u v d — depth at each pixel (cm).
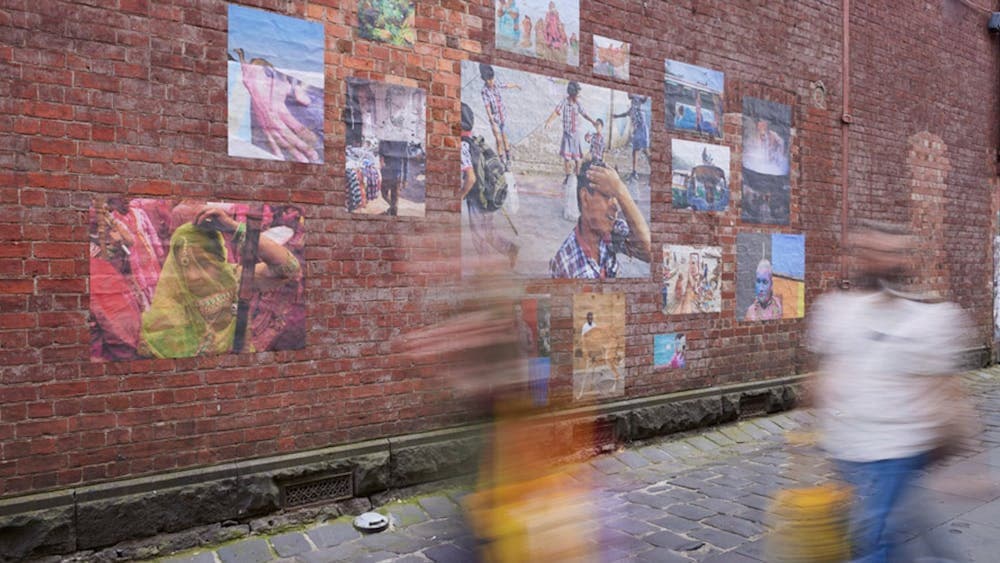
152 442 438
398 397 534
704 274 746
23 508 393
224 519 456
